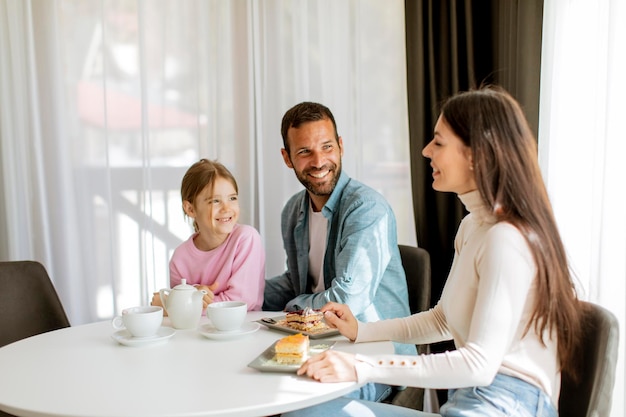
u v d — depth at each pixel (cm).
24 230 257
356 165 270
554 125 213
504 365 129
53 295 205
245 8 272
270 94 274
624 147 189
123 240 265
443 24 254
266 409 110
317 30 269
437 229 258
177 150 269
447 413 130
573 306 128
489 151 129
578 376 129
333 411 136
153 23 264
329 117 200
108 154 261
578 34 204
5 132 251
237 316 153
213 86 272
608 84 189
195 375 126
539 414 125
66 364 135
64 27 257
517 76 227
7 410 112
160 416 106
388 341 152
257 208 277
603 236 191
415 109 255
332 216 201
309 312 156
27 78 253
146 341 147
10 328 193
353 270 180
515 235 125
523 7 223
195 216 199
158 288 270
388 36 266
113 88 262
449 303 140
